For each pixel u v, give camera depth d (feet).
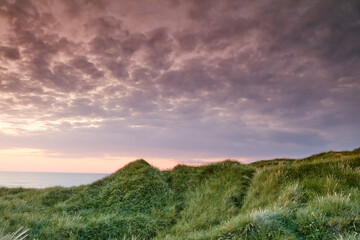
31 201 50.08
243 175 43.65
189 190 44.27
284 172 36.29
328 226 18.69
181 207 39.68
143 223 33.22
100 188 50.98
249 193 35.73
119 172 56.24
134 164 56.54
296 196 27.25
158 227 32.73
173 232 30.32
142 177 48.14
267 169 40.14
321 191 27.81
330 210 20.61
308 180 31.58
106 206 41.50
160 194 43.27
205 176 47.80
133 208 39.27
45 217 33.88
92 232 29.25
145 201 41.09
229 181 42.11
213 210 33.42
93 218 33.37
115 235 29.66
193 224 30.73
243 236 19.49
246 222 20.94
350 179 30.35
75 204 43.91
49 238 26.45
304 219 20.08
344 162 36.65
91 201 44.55
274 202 27.81
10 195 58.90
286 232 19.27
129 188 45.37
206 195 39.65
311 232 18.76
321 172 33.53
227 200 35.81
